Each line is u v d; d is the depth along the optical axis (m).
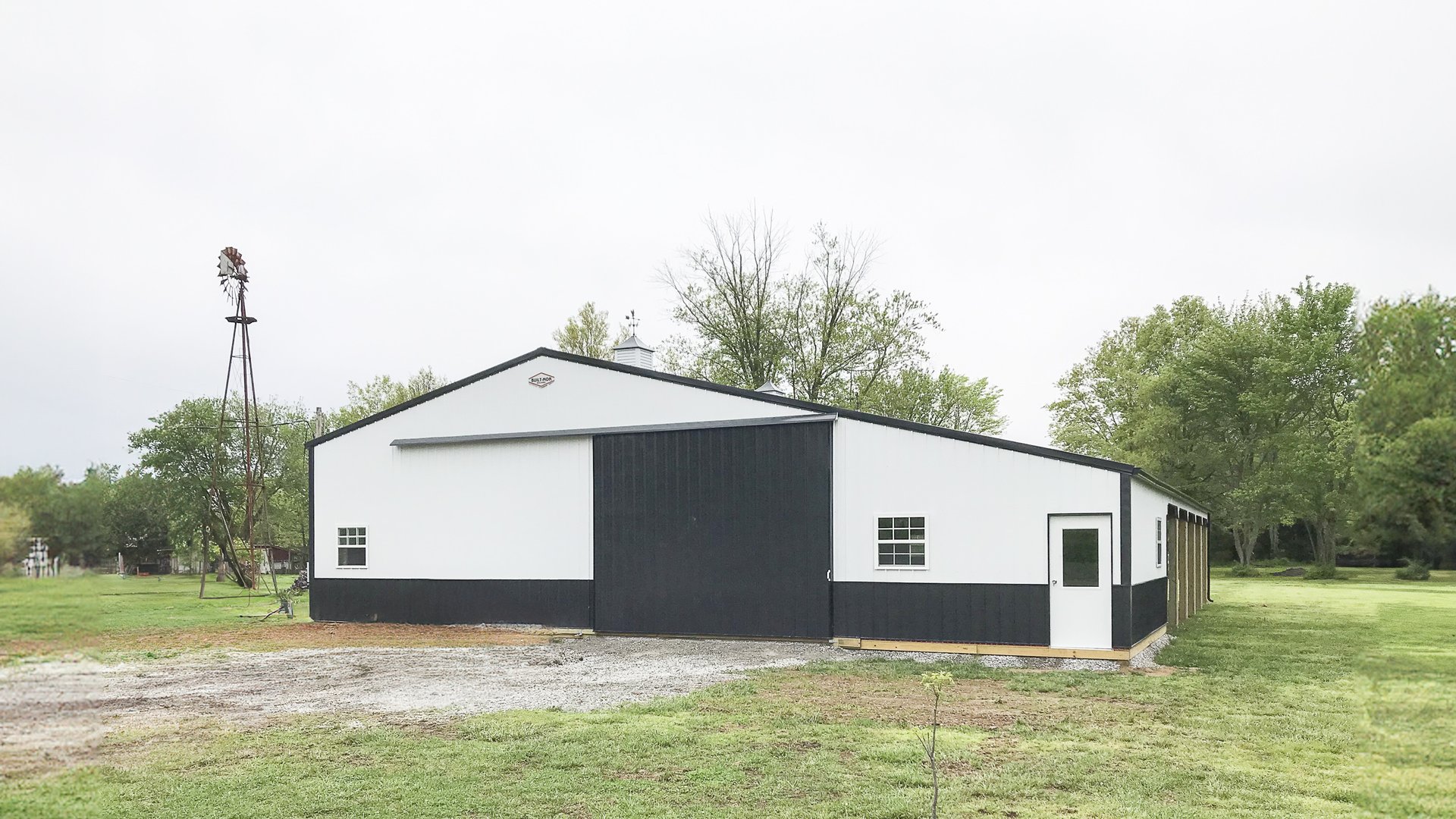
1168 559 19.34
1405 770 7.30
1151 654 15.60
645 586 18.48
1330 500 41.09
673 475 18.42
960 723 10.12
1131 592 14.56
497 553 20.11
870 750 8.79
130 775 7.86
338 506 21.94
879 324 41.62
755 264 42.41
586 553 19.19
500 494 20.19
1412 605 23.88
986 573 15.56
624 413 19.06
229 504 45.38
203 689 12.27
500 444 20.28
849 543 16.70
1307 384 44.31
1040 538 15.23
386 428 21.58
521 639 18.28
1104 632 14.68
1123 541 14.64
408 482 21.22
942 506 15.98
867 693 11.94
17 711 3.57
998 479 15.60
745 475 17.72
